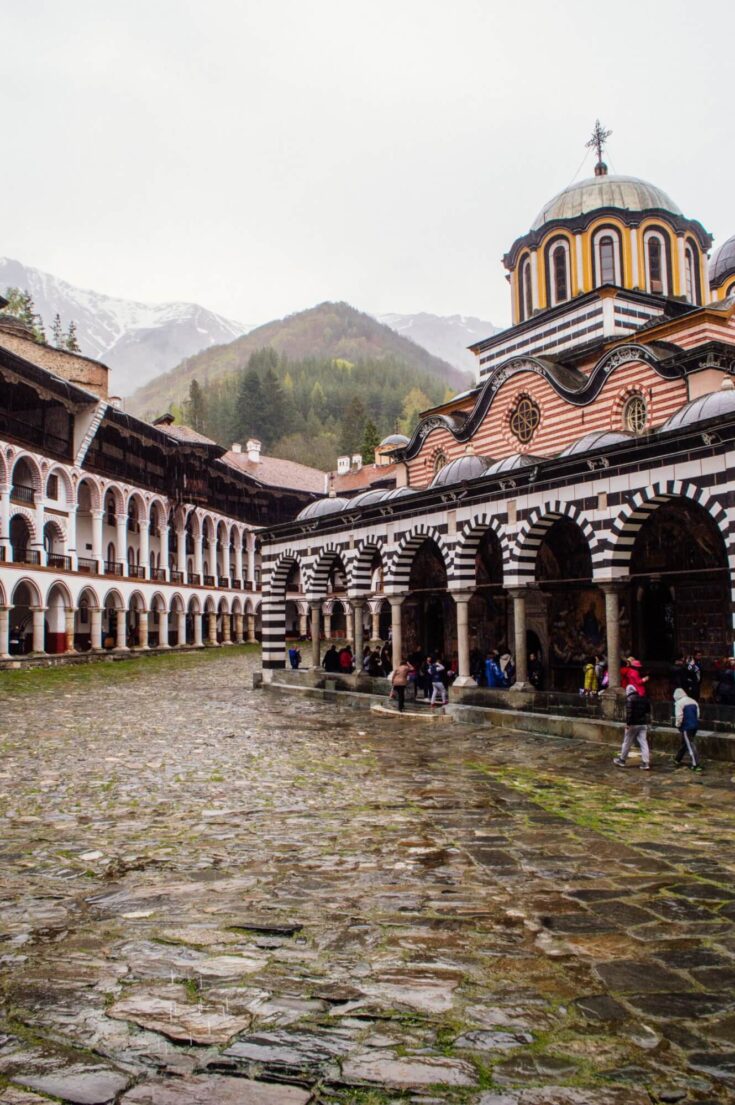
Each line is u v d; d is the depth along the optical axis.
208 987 6.09
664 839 10.56
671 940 7.05
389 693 27.86
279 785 14.07
